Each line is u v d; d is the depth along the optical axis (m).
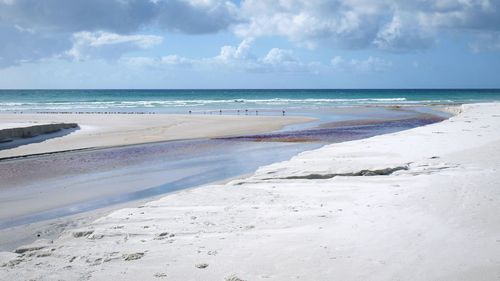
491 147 15.22
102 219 8.66
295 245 6.50
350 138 25.11
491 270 5.25
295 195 9.99
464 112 35.84
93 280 5.62
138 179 14.66
